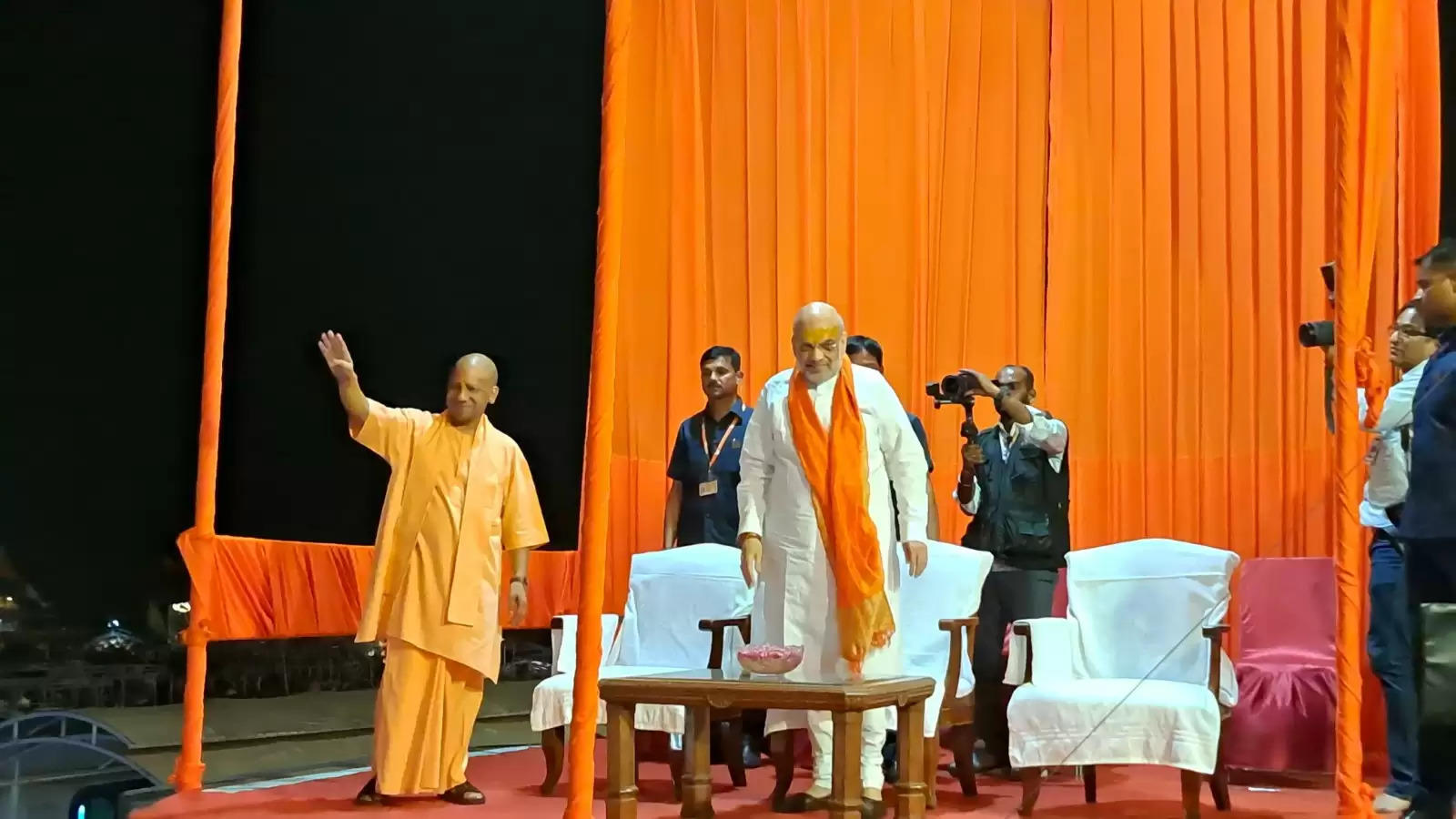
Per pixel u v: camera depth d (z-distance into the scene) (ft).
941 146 20.80
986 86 20.70
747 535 13.47
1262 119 19.06
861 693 11.09
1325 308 18.54
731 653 15.40
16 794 14.83
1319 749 14.80
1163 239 19.57
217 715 18.15
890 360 20.74
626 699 11.85
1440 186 17.16
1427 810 9.18
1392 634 12.93
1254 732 15.01
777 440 13.42
